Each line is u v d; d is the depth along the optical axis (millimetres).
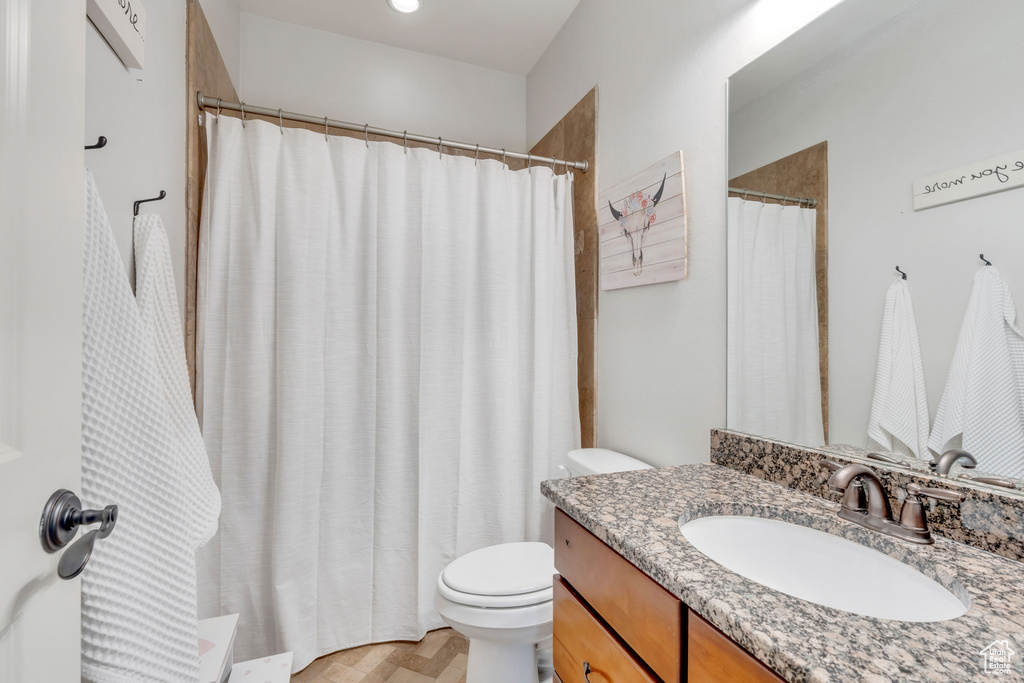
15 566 428
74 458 542
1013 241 704
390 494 1706
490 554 1504
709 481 1094
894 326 870
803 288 1052
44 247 485
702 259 1352
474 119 2527
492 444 1853
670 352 1490
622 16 1732
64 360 521
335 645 1657
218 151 1515
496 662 1298
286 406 1534
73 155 542
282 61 2172
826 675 452
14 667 427
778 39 1108
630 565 780
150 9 1136
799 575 841
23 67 450
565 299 1996
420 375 1733
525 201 1939
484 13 2117
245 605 1541
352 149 1683
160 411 827
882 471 865
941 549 726
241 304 1536
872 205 906
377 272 1692
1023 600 590
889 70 873
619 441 1779
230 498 1532
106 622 678
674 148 1456
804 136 1042
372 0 2039
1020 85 691
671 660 682
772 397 1125
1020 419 702
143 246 997
